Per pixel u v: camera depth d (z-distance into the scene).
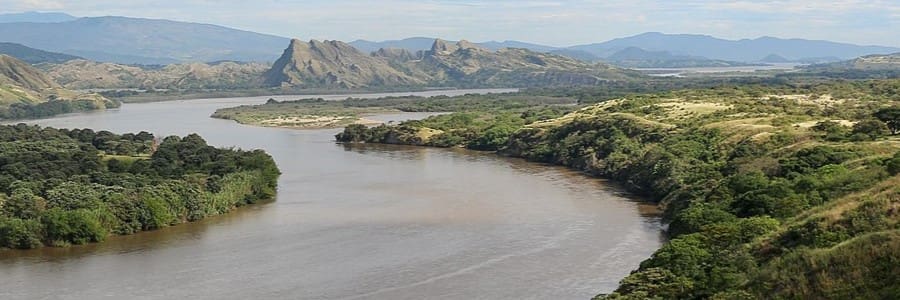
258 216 146.25
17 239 121.88
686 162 169.75
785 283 61.00
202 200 145.75
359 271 108.38
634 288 75.94
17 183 142.50
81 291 101.06
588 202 156.25
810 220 75.44
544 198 161.00
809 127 178.50
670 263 82.25
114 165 171.00
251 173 167.25
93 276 107.62
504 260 112.56
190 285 103.12
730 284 67.94
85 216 126.69
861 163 119.12
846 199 80.94
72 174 159.12
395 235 128.50
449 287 100.75
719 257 78.44
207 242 126.19
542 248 118.75
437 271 107.81
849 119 198.12
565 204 153.75
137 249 122.25
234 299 97.38
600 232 128.38
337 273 107.62
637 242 121.19
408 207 152.00
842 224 70.94
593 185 179.50
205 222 142.12
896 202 70.88
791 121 194.88
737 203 112.88
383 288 100.88
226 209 150.38
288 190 174.62
